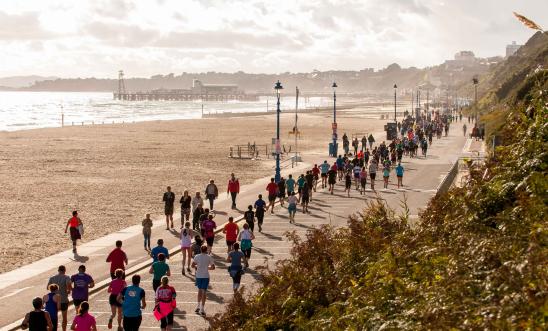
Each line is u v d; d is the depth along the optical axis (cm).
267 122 14488
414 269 1055
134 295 1383
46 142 8362
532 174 1159
